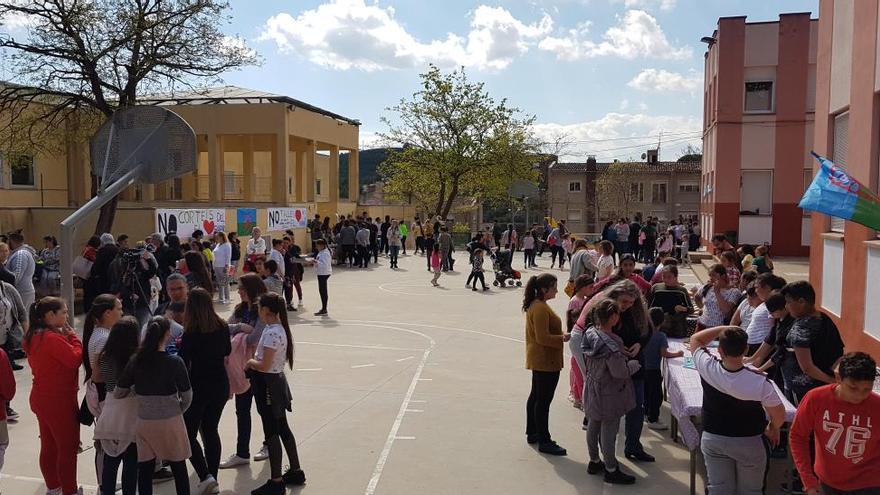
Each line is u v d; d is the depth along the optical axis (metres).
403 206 45.91
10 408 7.83
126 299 10.90
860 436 4.00
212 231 21.61
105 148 6.82
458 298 18.47
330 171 36.50
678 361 6.88
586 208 64.38
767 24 23.14
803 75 22.84
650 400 7.53
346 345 12.16
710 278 8.22
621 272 8.74
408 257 31.83
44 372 5.41
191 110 30.06
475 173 39.88
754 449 4.48
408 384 9.45
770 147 23.33
